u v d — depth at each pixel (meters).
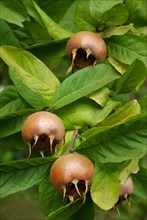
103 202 0.69
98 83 0.74
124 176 0.70
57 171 0.68
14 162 0.70
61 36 0.77
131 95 1.54
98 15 0.77
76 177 0.67
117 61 0.77
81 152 0.70
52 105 0.73
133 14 0.80
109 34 0.76
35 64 0.74
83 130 0.74
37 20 0.80
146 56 0.76
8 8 0.79
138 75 0.74
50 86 0.74
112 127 0.68
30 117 0.70
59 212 0.69
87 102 0.74
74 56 0.74
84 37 0.74
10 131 0.74
